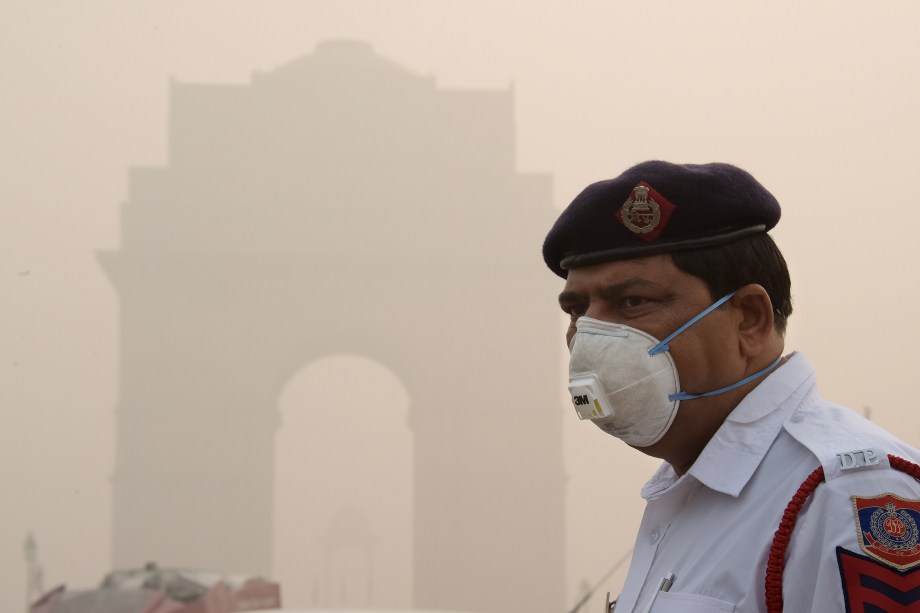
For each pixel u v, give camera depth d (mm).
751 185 1993
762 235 2023
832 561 1632
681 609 1783
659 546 1972
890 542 1619
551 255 2133
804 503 1722
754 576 1741
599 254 1970
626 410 1950
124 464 44500
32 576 34500
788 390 1922
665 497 2033
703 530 1872
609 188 1970
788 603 1673
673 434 1984
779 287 2018
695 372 1938
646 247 1941
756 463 1852
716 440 1910
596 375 1955
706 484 1880
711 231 1941
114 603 16000
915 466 1705
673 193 1930
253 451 45281
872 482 1678
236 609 17594
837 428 1812
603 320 1983
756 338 1961
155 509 44250
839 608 1613
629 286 1951
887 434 1829
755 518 1797
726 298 1949
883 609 1573
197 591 16797
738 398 1956
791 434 1849
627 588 2008
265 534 44500
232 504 44594
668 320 1933
